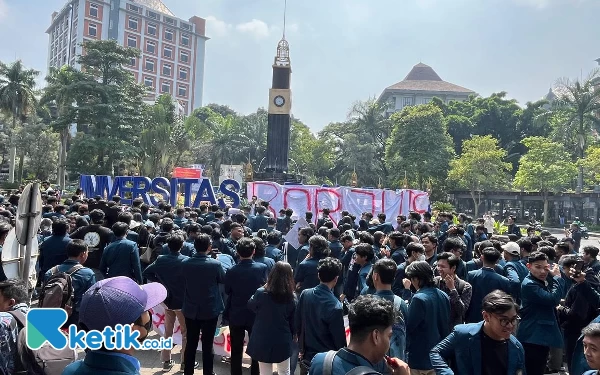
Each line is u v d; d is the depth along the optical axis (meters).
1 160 53.44
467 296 5.17
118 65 45.50
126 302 2.28
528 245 7.32
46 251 6.81
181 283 6.30
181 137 51.03
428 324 4.30
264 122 65.06
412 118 49.78
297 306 4.59
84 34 89.81
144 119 48.69
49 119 56.78
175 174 28.34
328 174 67.06
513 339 3.42
